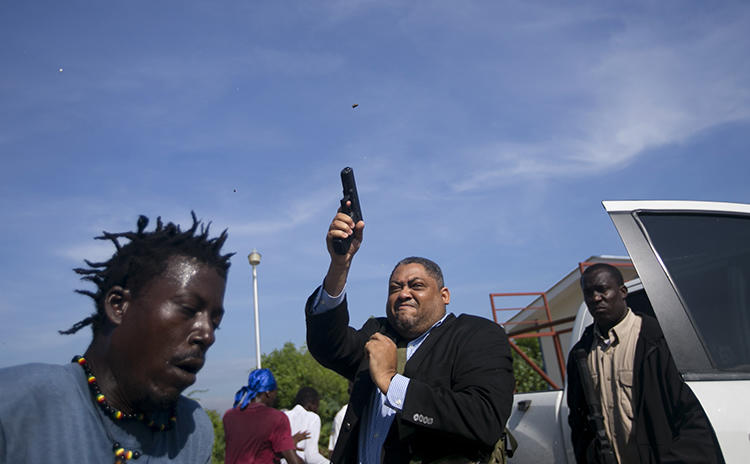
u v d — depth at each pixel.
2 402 0.90
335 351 2.68
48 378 0.97
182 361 1.04
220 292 1.12
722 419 2.03
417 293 2.62
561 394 2.85
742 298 2.40
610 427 2.43
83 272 1.10
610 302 2.55
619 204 2.49
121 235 1.12
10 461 0.89
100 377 1.05
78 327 1.08
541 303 8.82
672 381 2.21
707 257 2.45
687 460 2.02
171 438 1.14
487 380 2.24
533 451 2.91
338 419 5.50
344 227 2.40
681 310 2.27
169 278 1.05
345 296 2.63
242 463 3.76
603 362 2.55
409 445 2.22
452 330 2.52
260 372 4.04
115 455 1.01
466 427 2.11
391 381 2.22
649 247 2.39
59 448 0.94
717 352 2.23
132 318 1.04
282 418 3.88
